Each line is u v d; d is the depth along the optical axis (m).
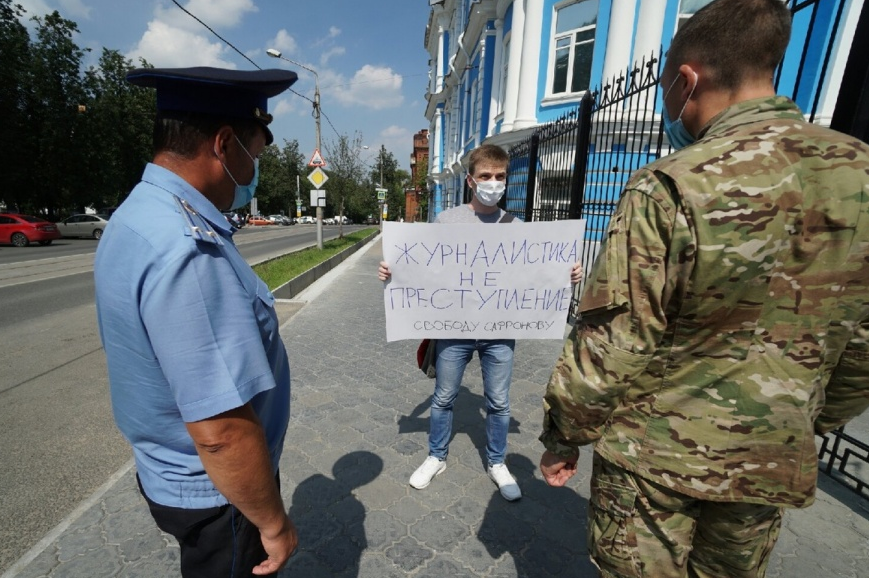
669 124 1.14
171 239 0.83
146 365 0.89
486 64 13.72
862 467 2.62
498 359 2.24
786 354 0.89
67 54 23.41
